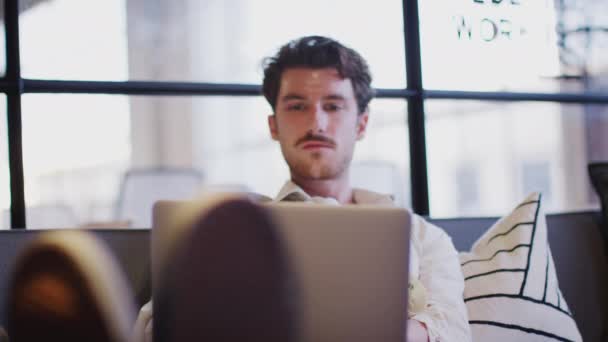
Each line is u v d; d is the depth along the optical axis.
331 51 2.00
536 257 2.04
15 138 2.10
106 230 1.95
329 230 1.11
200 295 0.69
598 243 2.37
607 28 2.88
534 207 2.13
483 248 2.12
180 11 9.84
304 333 0.71
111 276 0.65
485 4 2.64
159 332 0.71
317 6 3.33
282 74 2.01
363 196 2.09
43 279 0.63
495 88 2.65
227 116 10.04
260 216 0.70
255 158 10.03
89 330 0.63
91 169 7.83
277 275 0.69
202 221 0.69
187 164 9.61
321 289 1.11
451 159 6.54
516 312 1.94
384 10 2.50
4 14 2.10
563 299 2.06
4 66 2.10
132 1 9.59
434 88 2.55
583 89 2.84
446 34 2.58
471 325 1.93
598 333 2.27
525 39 2.71
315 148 1.98
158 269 0.72
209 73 9.98
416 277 1.80
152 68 9.79
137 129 9.16
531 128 5.72
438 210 6.63
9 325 0.65
